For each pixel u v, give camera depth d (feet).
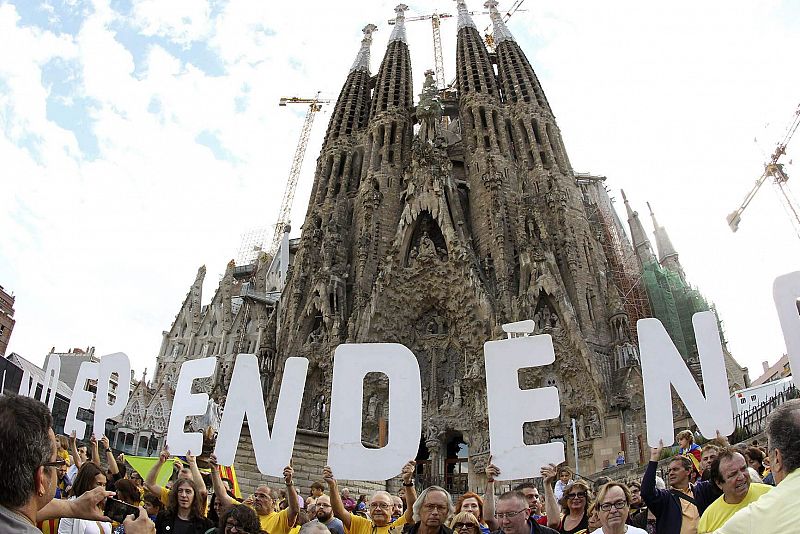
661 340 30.32
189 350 294.87
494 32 277.64
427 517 26.22
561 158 212.64
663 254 281.13
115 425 230.89
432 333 179.11
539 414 30.63
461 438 171.63
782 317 27.35
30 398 13.92
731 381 219.82
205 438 51.47
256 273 363.15
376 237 200.13
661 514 26.20
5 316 263.90
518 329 33.12
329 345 172.96
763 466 34.27
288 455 33.94
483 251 189.47
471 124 229.45
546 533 25.66
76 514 16.80
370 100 270.46
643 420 143.02
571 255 179.32
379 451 32.27
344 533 32.65
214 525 29.81
